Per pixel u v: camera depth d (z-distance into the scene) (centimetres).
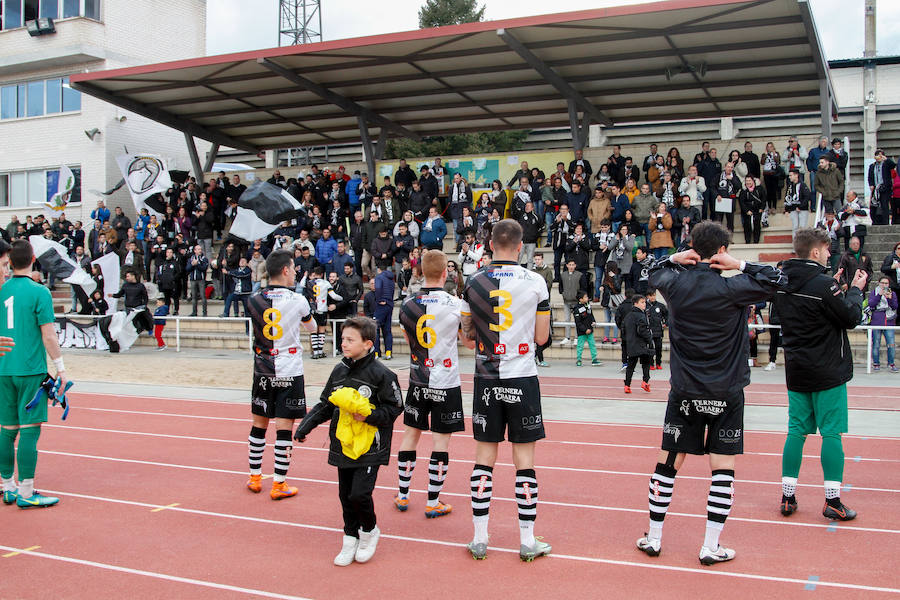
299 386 663
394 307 1875
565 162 2133
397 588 466
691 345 489
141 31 2889
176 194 2406
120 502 657
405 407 622
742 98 2136
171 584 479
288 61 1905
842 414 582
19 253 644
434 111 2362
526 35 1708
